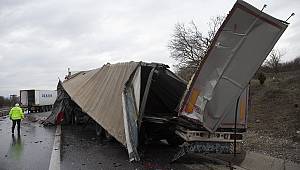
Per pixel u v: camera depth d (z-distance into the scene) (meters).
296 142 13.19
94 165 9.73
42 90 54.59
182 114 9.62
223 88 8.77
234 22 8.41
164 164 9.82
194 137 9.66
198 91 9.09
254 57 8.54
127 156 11.20
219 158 10.57
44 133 18.97
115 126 11.59
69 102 24.11
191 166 9.53
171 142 13.31
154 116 12.83
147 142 13.71
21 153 12.03
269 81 30.42
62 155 11.45
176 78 12.52
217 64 8.75
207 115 8.92
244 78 8.66
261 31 8.40
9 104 91.62
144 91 12.19
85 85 17.94
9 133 19.44
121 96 12.27
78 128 21.58
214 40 8.63
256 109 21.78
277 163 9.65
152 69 11.83
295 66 44.44
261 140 13.88
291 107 20.23
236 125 9.84
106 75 15.55
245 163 9.73
